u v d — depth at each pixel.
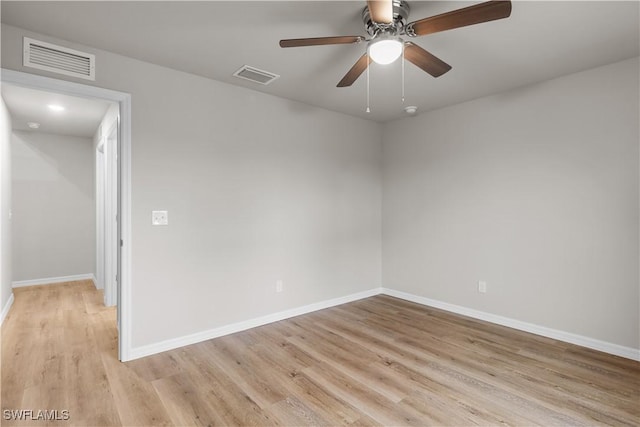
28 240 5.23
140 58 2.71
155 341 2.84
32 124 4.76
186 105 2.99
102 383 2.36
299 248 3.83
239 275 3.34
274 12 2.09
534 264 3.27
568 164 3.05
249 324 3.41
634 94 2.71
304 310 3.89
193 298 3.04
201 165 3.08
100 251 4.97
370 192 4.61
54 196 5.43
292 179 3.76
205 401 2.15
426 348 2.95
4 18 2.15
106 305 4.15
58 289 4.98
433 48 2.54
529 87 3.28
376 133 4.68
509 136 3.43
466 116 3.78
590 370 2.55
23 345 2.98
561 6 2.01
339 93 3.52
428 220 4.18
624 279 2.77
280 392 2.26
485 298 3.64
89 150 5.73
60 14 2.11
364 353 2.85
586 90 2.94
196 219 3.05
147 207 2.79
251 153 3.42
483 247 3.65
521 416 2.00
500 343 3.05
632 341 2.73
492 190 3.57
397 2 1.93
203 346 2.98
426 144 4.19
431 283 4.16
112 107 3.71
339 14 2.12
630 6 2.01
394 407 2.09
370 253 4.62
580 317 3.00
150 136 2.80
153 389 2.29
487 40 2.42
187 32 2.33
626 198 2.76
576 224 3.01
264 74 3.03
